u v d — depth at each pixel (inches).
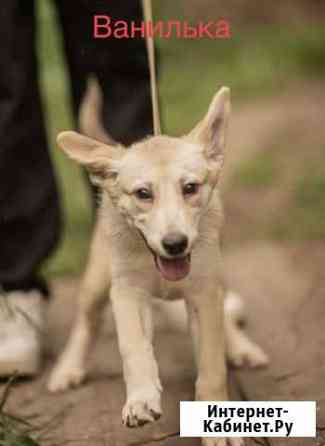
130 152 129.4
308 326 180.2
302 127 338.3
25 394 159.8
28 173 169.9
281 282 210.4
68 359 164.4
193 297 134.6
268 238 244.7
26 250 170.1
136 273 133.0
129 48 168.7
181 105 393.7
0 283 168.7
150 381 124.5
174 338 181.6
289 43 462.3
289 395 148.1
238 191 282.7
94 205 179.9
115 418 145.6
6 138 164.9
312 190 269.9
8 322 165.6
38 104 173.0
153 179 124.6
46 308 180.4
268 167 298.0
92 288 160.2
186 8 488.4
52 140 323.6
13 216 167.3
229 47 466.6
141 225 125.5
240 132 348.2
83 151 129.9
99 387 159.6
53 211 173.9
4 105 165.6
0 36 163.5
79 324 167.0
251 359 163.2
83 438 139.5
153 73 140.6
